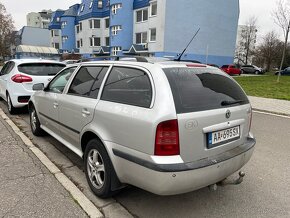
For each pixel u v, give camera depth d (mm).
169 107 2525
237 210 3152
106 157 3039
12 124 6363
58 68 7613
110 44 37156
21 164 4113
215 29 31578
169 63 3002
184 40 29750
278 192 3594
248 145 3273
